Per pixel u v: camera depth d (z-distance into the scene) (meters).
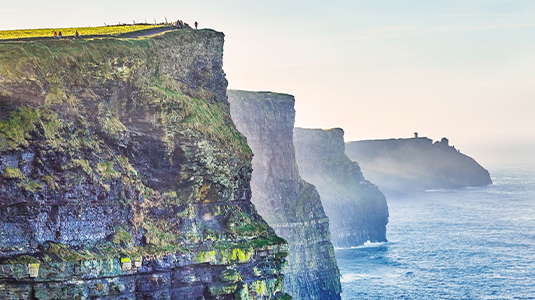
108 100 83.44
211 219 92.81
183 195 90.38
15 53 74.25
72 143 75.62
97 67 82.00
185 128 90.75
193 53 102.94
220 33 109.31
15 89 72.62
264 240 95.75
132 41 89.94
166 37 98.81
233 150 97.00
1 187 69.38
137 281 80.69
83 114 79.44
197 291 86.88
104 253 76.50
